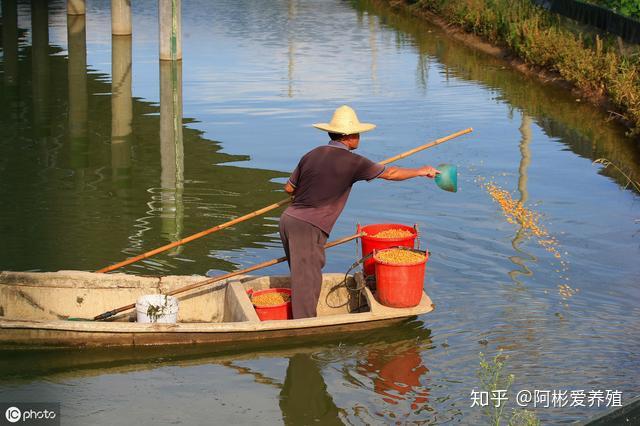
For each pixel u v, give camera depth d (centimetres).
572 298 997
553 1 2709
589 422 482
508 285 1033
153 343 891
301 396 799
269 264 963
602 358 859
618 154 1664
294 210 945
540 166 1570
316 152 941
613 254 1132
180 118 1938
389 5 4303
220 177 1473
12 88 2236
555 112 2025
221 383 825
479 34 3106
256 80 2377
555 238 1191
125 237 1181
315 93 2212
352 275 1002
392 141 1727
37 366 853
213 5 4334
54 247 1138
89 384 820
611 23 2219
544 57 2491
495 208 1320
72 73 2452
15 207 1302
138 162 1570
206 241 1171
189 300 980
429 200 1357
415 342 901
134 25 3516
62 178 1462
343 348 894
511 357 862
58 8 3959
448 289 1023
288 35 3275
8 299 958
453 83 2364
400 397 793
